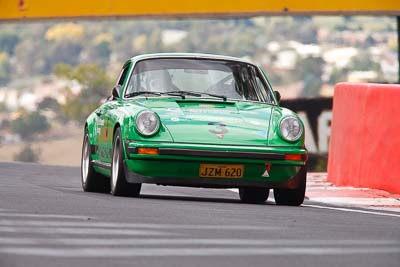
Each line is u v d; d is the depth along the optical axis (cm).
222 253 1528
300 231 1845
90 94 17362
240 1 5653
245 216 2112
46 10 5794
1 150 14388
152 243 1609
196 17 5716
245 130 2597
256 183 2595
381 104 3141
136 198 2577
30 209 2081
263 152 2562
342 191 3191
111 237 1661
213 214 2127
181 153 2541
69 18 5781
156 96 2755
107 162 2766
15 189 2738
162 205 2331
